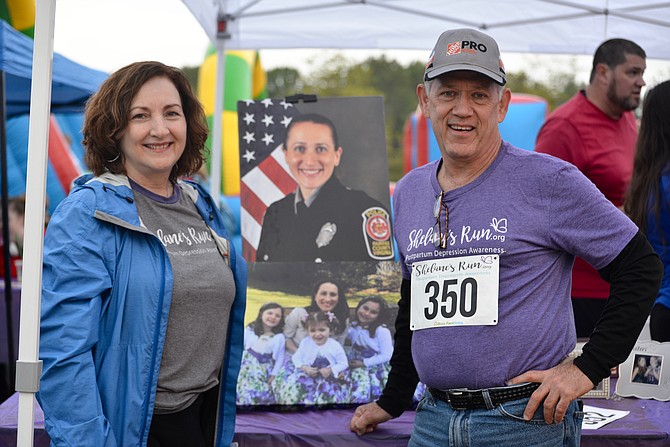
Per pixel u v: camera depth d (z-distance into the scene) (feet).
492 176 6.86
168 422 7.02
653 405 9.27
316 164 10.98
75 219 6.61
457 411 6.91
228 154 26.02
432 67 6.91
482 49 6.81
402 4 14.38
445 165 7.14
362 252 10.68
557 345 6.66
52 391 6.37
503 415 6.64
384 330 9.86
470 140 6.81
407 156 31.40
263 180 11.02
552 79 63.36
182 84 7.45
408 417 9.02
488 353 6.65
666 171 10.04
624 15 14.11
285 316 9.90
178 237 7.21
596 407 9.21
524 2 14.33
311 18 14.61
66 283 6.49
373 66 68.80
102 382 6.62
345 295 10.00
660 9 14.02
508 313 6.63
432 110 6.96
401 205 7.59
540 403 6.56
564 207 6.57
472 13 14.51
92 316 6.47
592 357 6.42
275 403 9.34
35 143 6.71
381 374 9.59
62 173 21.53
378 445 8.37
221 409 7.66
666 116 10.04
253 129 11.13
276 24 14.61
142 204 7.11
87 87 18.26
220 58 14.60
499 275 6.69
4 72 14.39
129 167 7.22
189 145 7.68
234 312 7.74
